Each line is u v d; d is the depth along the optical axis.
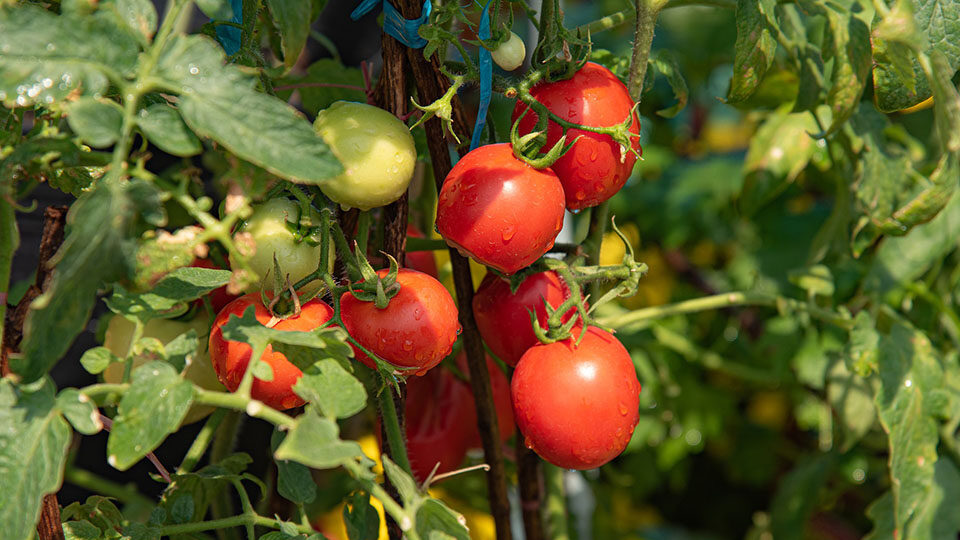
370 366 0.83
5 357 0.80
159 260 0.74
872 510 1.05
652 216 1.79
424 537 0.79
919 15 0.84
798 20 1.02
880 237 1.20
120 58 0.73
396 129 0.83
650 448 1.55
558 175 0.85
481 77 0.84
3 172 0.75
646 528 1.85
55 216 0.81
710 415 1.47
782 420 1.78
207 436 0.90
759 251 1.52
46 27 0.73
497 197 0.82
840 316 1.07
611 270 0.87
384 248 0.89
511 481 1.17
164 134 0.74
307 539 0.82
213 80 0.73
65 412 0.74
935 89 0.83
